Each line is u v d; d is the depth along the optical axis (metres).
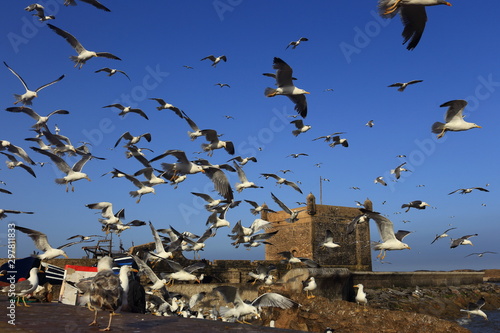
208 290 31.77
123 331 8.36
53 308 12.57
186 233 21.95
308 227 56.81
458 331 23.42
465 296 57.47
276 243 61.25
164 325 9.37
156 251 19.61
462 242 22.70
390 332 24.02
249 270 43.69
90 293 8.38
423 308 47.47
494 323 42.75
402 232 15.15
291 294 28.94
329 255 57.31
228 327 9.17
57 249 14.65
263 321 27.06
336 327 25.00
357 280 48.16
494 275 118.50
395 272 52.62
